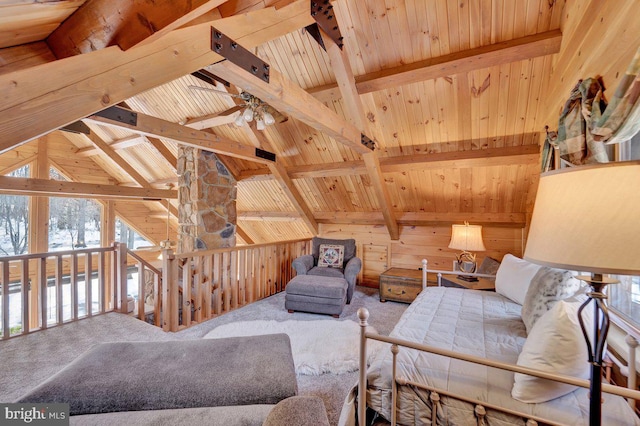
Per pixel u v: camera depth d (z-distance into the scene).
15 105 0.92
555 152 2.50
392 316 3.62
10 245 5.72
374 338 1.40
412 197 4.46
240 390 1.28
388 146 3.74
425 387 1.34
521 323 1.98
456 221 4.46
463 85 2.84
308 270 4.39
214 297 3.87
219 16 1.44
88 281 3.19
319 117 2.36
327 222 5.66
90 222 6.87
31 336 2.68
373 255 5.26
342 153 4.12
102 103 1.08
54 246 6.32
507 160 3.21
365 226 5.33
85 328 2.89
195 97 4.00
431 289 2.95
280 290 4.81
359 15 2.58
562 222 0.83
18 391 1.88
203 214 4.25
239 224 7.00
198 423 1.10
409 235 4.95
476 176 3.78
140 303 3.41
